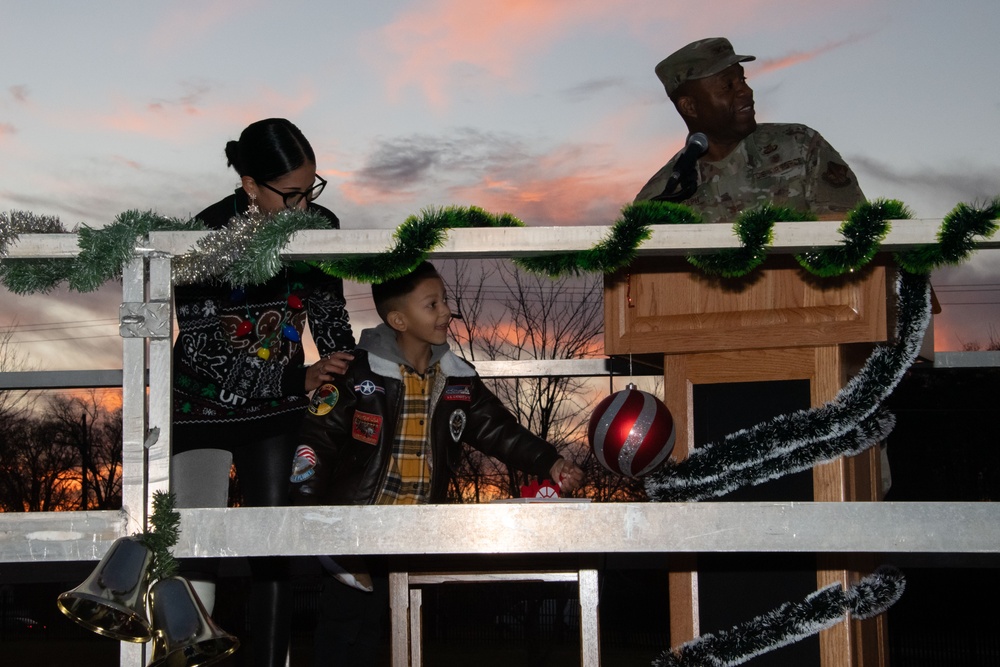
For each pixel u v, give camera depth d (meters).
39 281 2.21
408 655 2.97
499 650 17.33
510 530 2.01
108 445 29.58
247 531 2.01
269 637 2.73
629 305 2.77
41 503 29.30
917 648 15.00
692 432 2.75
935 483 16.83
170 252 2.11
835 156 3.09
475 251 2.16
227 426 2.74
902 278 2.55
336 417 2.91
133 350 2.07
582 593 2.93
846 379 2.65
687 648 2.61
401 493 2.96
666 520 2.00
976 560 3.38
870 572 2.62
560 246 2.17
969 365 3.58
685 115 3.22
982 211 2.15
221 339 2.75
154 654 1.99
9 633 20.52
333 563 2.85
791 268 2.61
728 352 2.72
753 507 2.00
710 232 2.18
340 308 3.20
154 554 1.98
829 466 2.58
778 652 2.64
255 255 2.11
